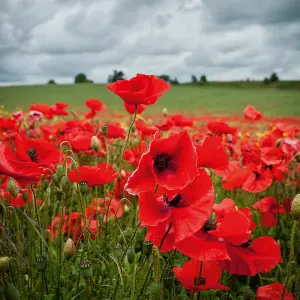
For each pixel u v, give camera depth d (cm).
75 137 65
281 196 72
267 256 35
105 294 43
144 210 30
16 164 38
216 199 65
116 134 79
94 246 42
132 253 37
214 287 35
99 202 53
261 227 61
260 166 57
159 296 35
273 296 39
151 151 30
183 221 30
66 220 52
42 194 59
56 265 45
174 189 29
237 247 35
